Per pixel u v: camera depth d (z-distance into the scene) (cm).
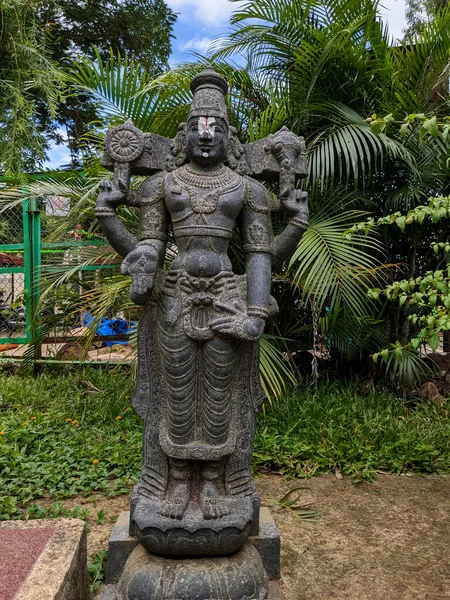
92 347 616
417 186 438
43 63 539
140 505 192
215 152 194
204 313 191
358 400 420
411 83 451
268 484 309
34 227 558
